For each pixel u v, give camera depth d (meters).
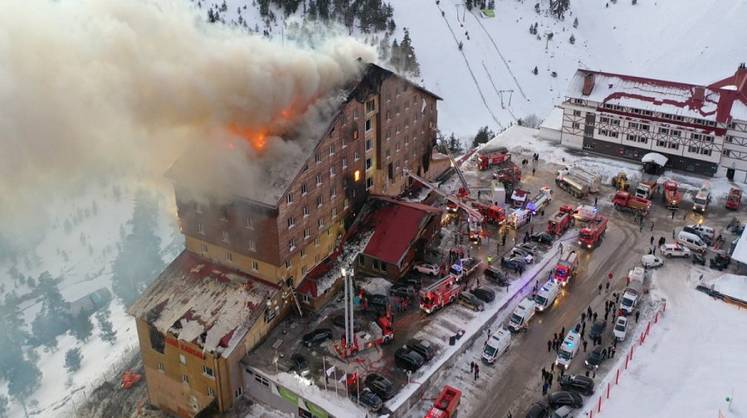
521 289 61.28
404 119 70.69
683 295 61.19
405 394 48.84
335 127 58.28
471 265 62.88
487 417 48.06
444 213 72.25
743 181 81.62
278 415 51.38
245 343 52.69
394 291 59.34
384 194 68.94
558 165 87.38
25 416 68.62
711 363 52.31
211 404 52.88
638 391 50.00
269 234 53.34
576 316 58.38
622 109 86.44
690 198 78.19
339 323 56.16
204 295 55.53
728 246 68.31
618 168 85.50
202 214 56.69
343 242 62.56
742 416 46.59
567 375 51.19
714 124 80.31
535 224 72.81
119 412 61.94
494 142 95.81
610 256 67.06
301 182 54.81
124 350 76.62
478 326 56.09
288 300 57.09
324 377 50.28
